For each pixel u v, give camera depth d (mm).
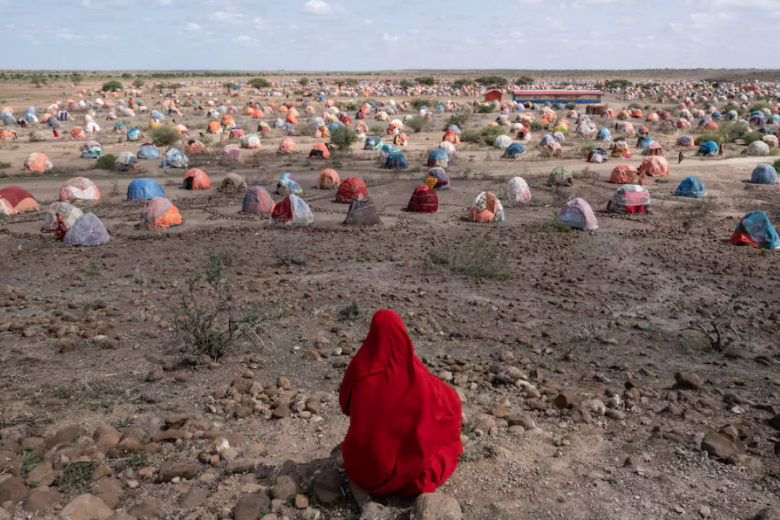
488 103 84250
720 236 19203
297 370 7766
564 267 14883
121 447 5266
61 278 13141
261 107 81562
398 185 28969
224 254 14852
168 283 12562
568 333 9742
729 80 179125
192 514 4312
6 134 49812
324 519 4297
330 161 38031
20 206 22500
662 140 50125
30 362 7891
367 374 4352
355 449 4379
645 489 4746
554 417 6281
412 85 143875
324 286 12477
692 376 7281
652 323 10391
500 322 10227
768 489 4820
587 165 36375
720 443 5406
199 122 66812
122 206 23719
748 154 40812
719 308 11375
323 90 124000
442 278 13477
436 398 4453
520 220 21641
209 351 8156
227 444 5352
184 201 24766
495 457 5168
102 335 8898
